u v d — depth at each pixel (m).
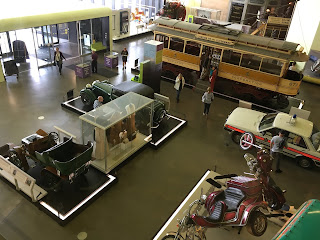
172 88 16.59
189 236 7.02
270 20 20.84
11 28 15.02
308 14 18.75
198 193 8.98
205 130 12.61
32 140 9.48
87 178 9.17
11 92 14.56
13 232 7.45
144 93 12.12
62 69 17.89
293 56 13.66
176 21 16.88
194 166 10.35
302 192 9.45
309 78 18.14
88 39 20.22
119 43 23.33
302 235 3.10
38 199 8.20
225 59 15.50
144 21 27.31
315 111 15.04
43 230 7.56
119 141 10.09
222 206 6.91
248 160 8.33
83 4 20.38
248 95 15.66
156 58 14.27
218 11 24.39
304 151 10.16
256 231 6.91
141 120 10.82
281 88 14.26
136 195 8.91
